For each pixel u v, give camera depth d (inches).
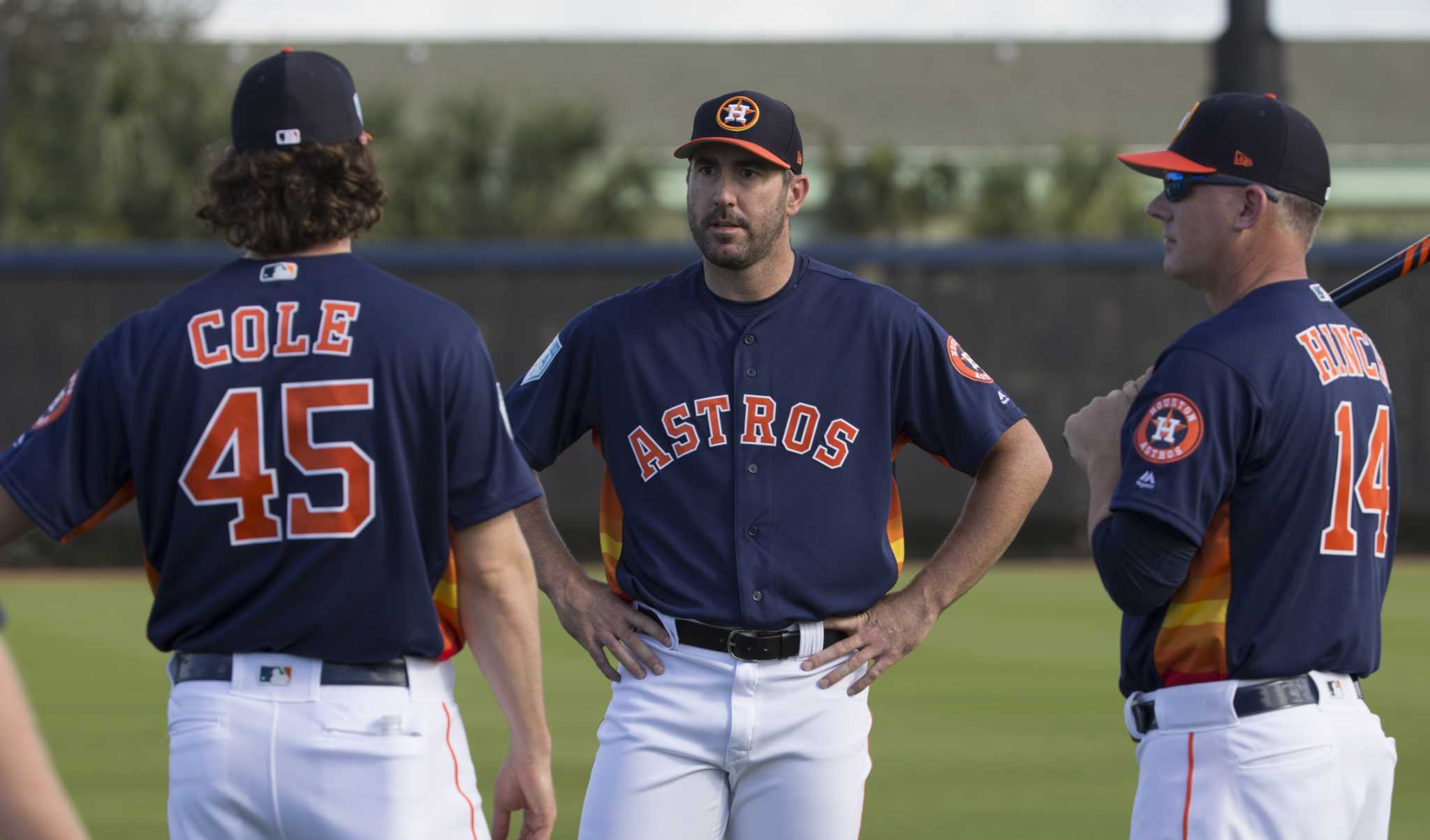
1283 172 463.5
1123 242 2397.9
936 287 2405.3
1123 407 485.1
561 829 863.1
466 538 410.3
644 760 516.4
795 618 513.0
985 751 1078.4
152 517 403.5
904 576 2130.9
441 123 3742.6
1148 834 452.8
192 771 394.9
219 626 399.2
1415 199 5521.7
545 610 1825.8
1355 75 6008.9
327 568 394.0
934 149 5610.2
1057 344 2397.9
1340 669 453.4
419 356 397.4
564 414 543.8
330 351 395.5
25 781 246.5
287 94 403.2
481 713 1202.0
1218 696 444.5
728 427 518.3
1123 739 1118.4
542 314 2405.3
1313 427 443.5
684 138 5590.6
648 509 523.8
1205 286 482.9
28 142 3703.3
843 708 520.1
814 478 515.8
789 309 522.9
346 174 406.6
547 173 3651.6
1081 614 1782.7
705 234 510.3
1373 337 2362.2
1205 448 437.7
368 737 393.4
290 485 393.4
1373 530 459.2
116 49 3863.2
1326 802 443.5
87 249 2375.7
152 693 1299.2
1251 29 2228.1
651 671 522.3
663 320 527.5
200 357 396.8
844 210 4306.1
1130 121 5816.9
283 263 405.7
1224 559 446.3
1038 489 536.1
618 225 3663.9
